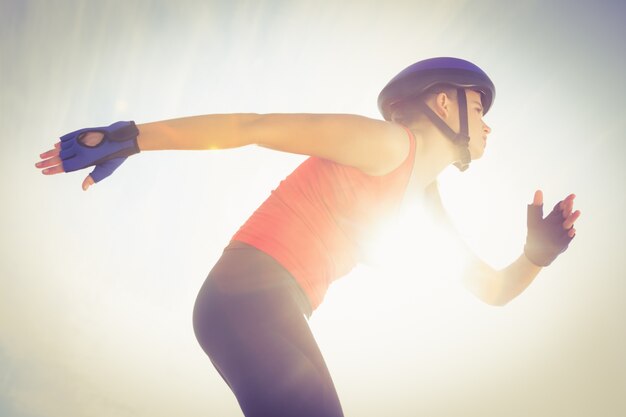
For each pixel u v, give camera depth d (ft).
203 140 4.64
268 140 4.74
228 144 4.70
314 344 4.59
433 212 6.67
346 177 4.98
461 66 5.48
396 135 4.98
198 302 4.95
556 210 6.27
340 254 5.13
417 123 5.41
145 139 4.58
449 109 5.47
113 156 4.54
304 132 4.72
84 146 4.48
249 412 4.35
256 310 4.60
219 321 4.66
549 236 6.24
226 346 4.57
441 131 5.35
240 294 4.67
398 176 5.02
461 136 5.37
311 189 5.03
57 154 4.50
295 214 4.96
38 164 4.48
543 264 6.35
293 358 4.39
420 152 5.24
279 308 4.62
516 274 6.46
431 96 5.48
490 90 5.65
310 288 4.94
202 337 4.86
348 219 5.04
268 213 5.02
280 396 4.28
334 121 4.76
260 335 4.49
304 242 4.91
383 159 4.89
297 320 4.64
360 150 4.79
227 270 4.84
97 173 4.59
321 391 4.32
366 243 5.20
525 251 6.41
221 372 4.91
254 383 4.36
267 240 4.86
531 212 6.32
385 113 5.76
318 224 4.97
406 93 5.47
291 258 4.84
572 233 6.23
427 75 5.41
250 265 4.79
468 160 5.39
